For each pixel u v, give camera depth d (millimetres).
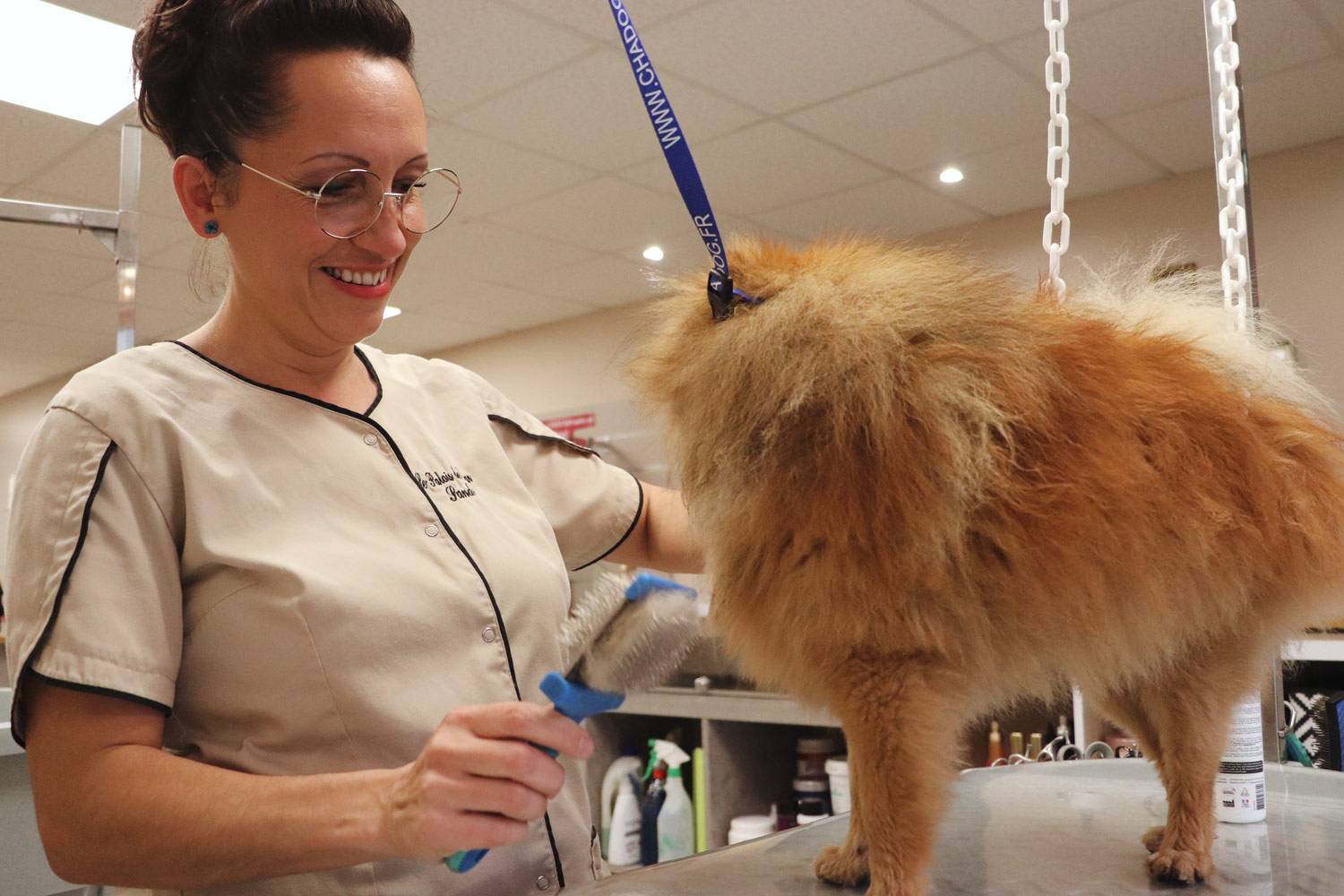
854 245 816
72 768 732
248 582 829
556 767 677
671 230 4215
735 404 736
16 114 3078
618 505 1190
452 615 898
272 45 818
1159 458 742
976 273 794
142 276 4688
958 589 692
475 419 1109
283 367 943
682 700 3322
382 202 861
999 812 1072
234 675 826
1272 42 2787
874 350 700
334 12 834
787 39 2678
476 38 2650
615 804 3652
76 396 834
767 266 784
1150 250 1479
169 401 862
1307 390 921
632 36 705
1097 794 1166
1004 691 760
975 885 797
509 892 899
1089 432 720
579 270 4785
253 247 864
